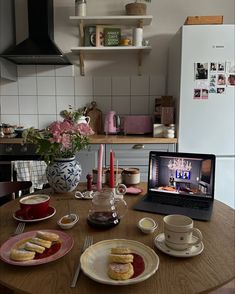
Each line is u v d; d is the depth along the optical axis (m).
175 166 1.36
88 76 3.11
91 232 1.01
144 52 3.05
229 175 2.58
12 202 1.34
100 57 3.10
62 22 3.03
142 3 2.78
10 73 2.87
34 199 1.19
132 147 2.63
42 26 2.71
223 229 1.04
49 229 1.04
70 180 1.41
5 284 0.73
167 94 3.09
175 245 0.85
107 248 0.86
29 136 1.36
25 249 0.84
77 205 1.29
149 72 3.11
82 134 1.35
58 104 3.12
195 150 2.57
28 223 1.09
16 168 2.23
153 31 3.06
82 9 2.77
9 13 2.82
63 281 0.73
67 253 0.86
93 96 3.12
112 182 1.35
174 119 2.73
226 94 2.49
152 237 0.97
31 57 2.65
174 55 2.76
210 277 0.75
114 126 2.95
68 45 3.06
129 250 0.82
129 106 3.14
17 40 3.03
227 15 3.03
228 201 2.61
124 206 1.22
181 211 1.19
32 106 3.12
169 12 3.04
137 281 0.69
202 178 1.31
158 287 0.71
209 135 2.54
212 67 2.46
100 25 2.96
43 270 0.78
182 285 0.72
